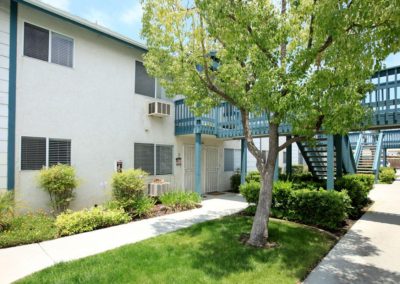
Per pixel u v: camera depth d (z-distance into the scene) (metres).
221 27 4.60
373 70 3.98
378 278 3.78
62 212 6.63
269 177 5.25
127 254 4.49
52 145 7.05
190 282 3.56
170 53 5.78
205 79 5.90
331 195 6.31
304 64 4.20
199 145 9.63
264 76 4.11
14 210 6.03
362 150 15.98
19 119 6.46
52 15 6.88
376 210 8.21
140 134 9.23
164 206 8.27
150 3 5.57
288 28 4.23
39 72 6.84
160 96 10.00
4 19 6.31
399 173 25.30
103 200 8.08
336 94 4.06
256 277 3.74
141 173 7.93
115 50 8.59
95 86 8.02
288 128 8.14
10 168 6.29
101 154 8.10
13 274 3.83
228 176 13.37
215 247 4.88
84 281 3.56
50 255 4.55
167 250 4.71
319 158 9.97
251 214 7.55
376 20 3.34
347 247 5.01
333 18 3.42
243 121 5.61
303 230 5.98
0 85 6.21
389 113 6.21
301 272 3.92
